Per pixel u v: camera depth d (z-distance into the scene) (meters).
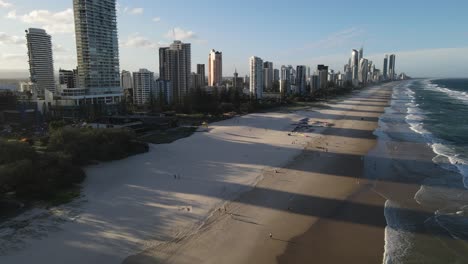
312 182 52.59
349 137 88.12
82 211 41.34
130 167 60.19
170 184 51.53
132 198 45.78
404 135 89.38
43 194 45.47
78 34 141.25
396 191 48.50
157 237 35.59
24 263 30.64
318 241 35.06
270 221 39.47
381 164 61.94
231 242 34.81
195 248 33.59
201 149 75.31
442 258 31.80
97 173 56.12
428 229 37.28
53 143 63.03
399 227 37.84
